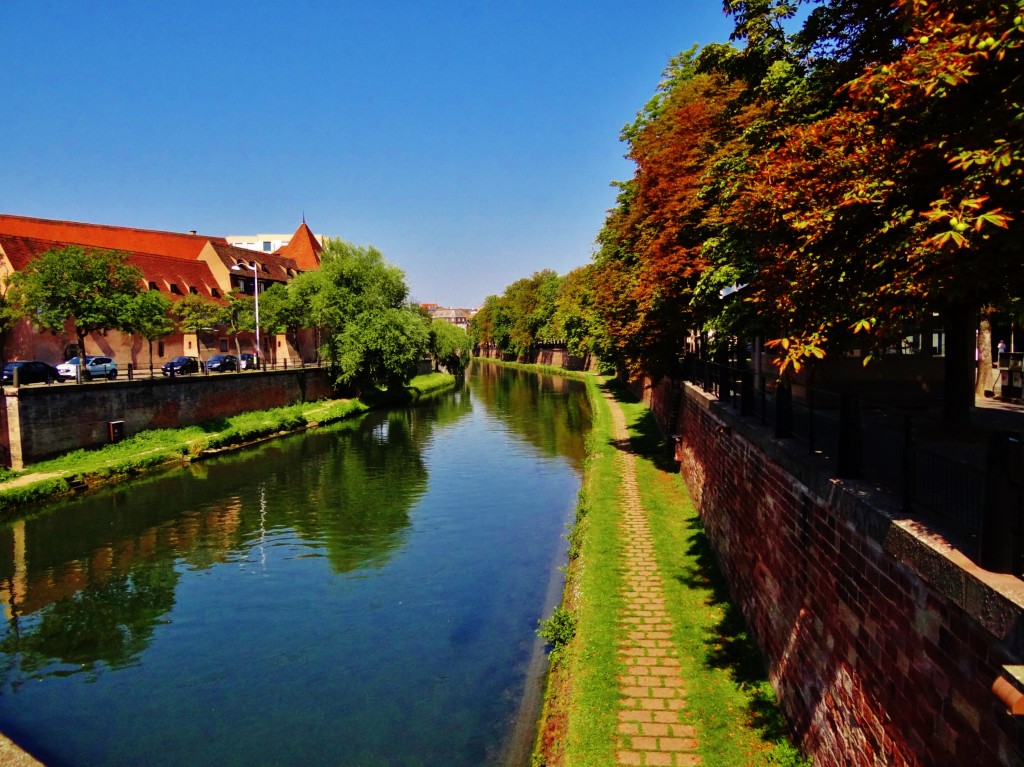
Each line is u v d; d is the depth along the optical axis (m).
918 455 5.78
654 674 9.22
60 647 13.66
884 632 5.27
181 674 12.52
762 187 6.68
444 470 29.06
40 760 10.07
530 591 15.73
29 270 29.80
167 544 19.73
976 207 4.57
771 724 7.83
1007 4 4.53
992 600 3.68
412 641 13.48
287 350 61.62
